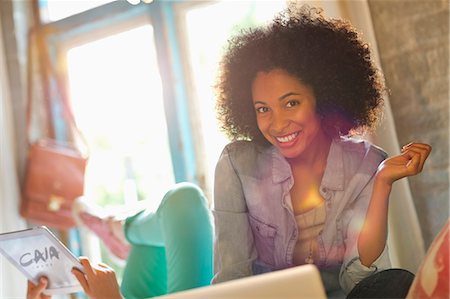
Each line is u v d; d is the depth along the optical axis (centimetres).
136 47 259
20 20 268
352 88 146
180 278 150
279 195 146
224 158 151
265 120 148
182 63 245
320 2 170
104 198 269
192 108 244
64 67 272
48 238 138
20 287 235
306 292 84
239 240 147
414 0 171
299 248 144
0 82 260
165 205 156
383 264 139
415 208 171
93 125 273
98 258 263
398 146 163
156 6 246
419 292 104
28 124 263
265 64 147
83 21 262
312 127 145
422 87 171
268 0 238
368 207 139
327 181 144
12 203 254
